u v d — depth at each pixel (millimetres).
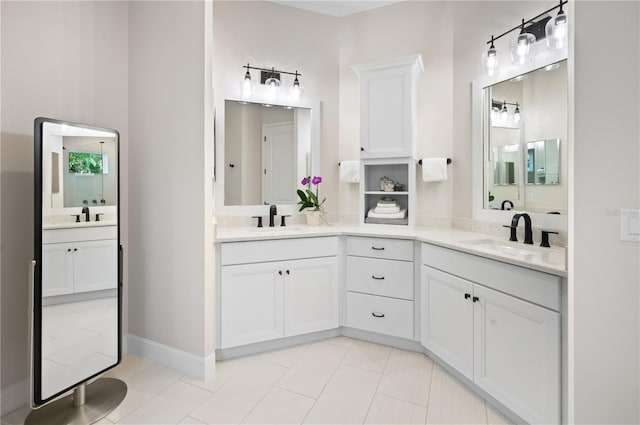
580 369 1268
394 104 2709
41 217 1577
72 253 1717
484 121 2449
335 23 3129
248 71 2756
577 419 1276
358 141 3107
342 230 2600
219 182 2773
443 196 2770
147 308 2213
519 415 1554
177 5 2045
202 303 2004
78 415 1657
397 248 2383
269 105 2949
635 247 1161
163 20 2100
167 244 2117
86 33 2035
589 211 1238
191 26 1998
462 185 2631
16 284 1750
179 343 2090
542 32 2014
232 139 2816
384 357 2281
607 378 1220
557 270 1357
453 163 2697
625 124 1167
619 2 1171
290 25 2994
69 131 1699
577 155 1257
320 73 3102
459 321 1939
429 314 2215
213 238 2096
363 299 2504
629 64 1156
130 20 2250
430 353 2270
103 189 1858
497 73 2297
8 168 1709
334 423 1630
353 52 3105
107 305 1881
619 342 1196
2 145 1684
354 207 3131
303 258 2422
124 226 2260
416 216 2895
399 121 2693
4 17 1684
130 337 2295
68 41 1950
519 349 1560
